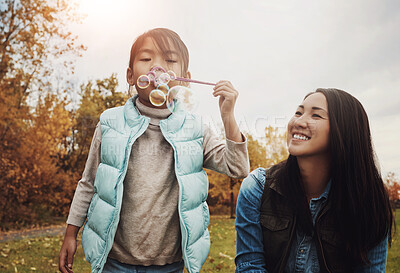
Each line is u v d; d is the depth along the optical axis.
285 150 6.29
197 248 1.50
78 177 9.87
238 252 1.41
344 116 1.25
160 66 1.59
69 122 8.79
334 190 1.28
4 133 7.92
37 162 8.48
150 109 1.62
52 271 3.58
